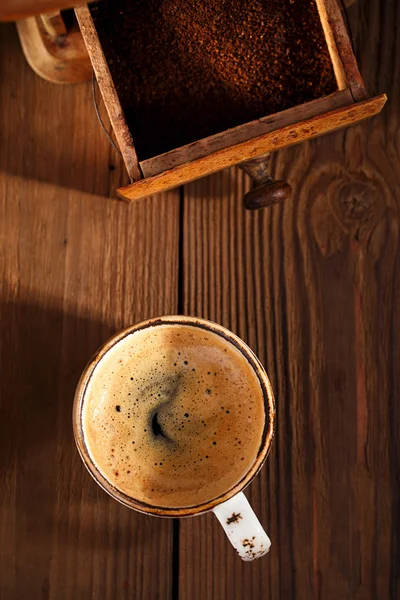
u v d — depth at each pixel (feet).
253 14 1.36
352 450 1.40
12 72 1.44
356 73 1.24
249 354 1.28
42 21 1.37
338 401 1.41
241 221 1.44
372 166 1.44
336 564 1.39
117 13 1.37
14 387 1.40
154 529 1.39
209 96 1.37
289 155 1.44
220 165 1.29
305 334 1.42
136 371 1.32
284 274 1.43
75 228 1.43
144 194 1.29
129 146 1.24
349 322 1.42
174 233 1.43
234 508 1.24
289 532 1.39
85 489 1.39
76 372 1.40
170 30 1.37
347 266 1.43
